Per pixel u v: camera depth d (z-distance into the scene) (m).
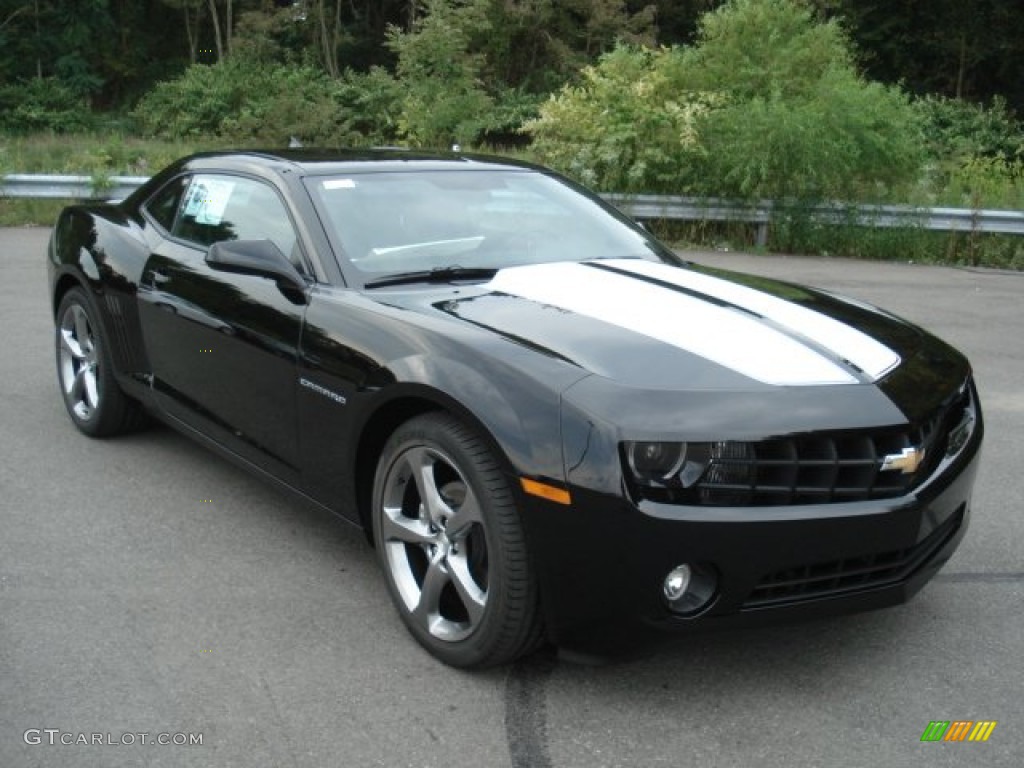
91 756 2.63
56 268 5.23
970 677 3.14
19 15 38.75
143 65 43.00
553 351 2.99
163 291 4.39
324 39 37.75
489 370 2.94
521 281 3.65
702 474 2.70
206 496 4.47
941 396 3.13
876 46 36.06
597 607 2.76
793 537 2.73
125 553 3.88
